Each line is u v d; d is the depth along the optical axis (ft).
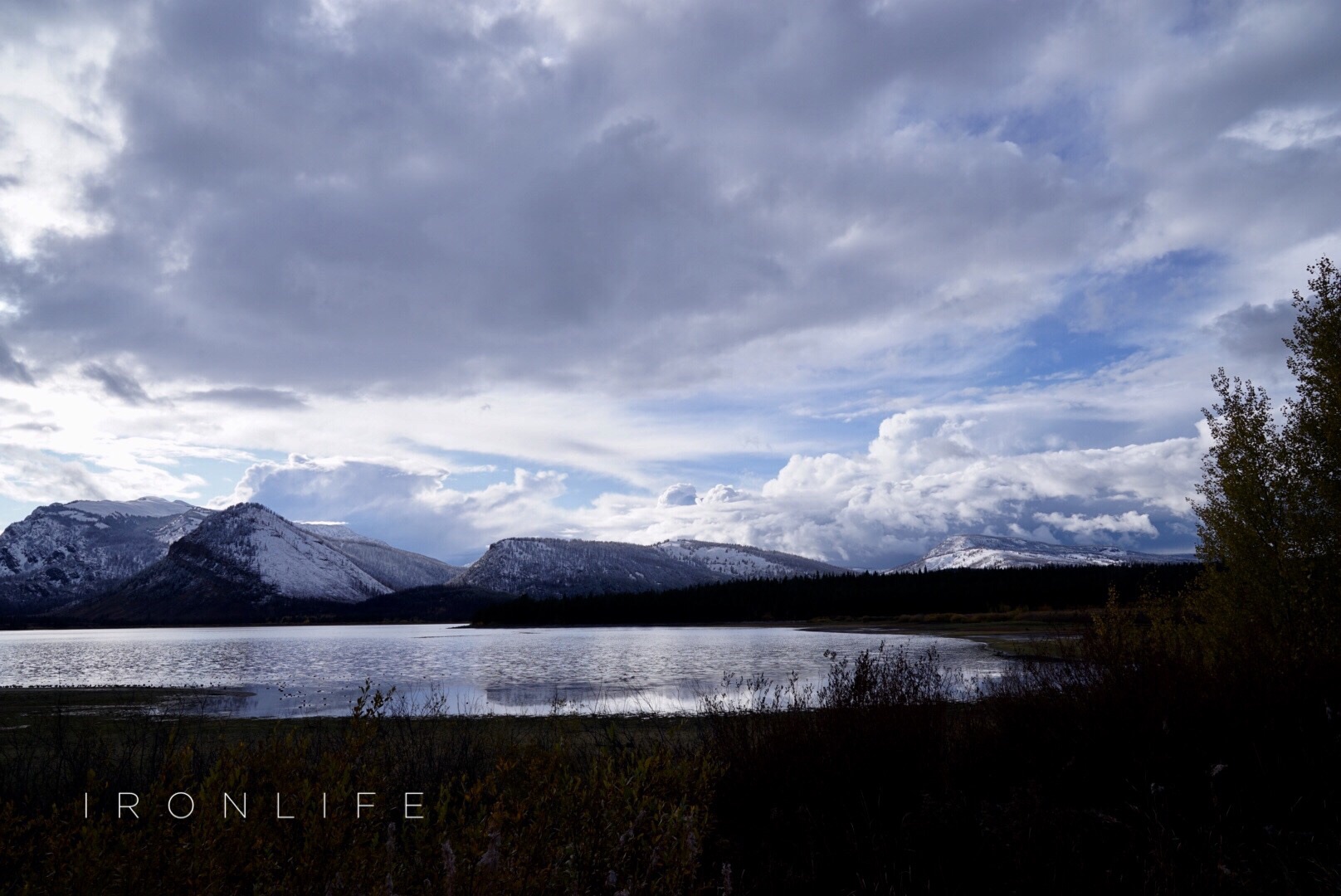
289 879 10.70
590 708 63.52
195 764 21.47
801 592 475.72
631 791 13.84
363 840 11.59
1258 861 14.88
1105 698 19.79
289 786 12.04
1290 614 29.91
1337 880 13.74
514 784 14.94
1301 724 18.19
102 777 23.71
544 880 11.36
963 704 24.73
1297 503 31.09
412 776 22.18
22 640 428.15
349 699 80.38
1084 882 14.56
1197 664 21.47
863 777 19.01
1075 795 18.12
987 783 19.27
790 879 15.35
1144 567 388.37
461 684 97.30
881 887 15.34
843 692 21.97
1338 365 30.96
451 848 10.95
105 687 101.55
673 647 196.54
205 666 150.10
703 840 15.79
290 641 310.04
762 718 22.88
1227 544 33.27
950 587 414.21
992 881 15.31
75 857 10.55
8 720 61.05
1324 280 32.50
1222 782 16.99
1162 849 14.66
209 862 10.36
